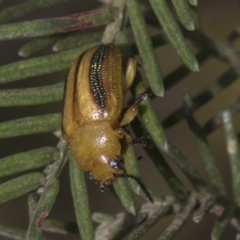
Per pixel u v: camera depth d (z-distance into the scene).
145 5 0.08
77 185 0.07
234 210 0.07
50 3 0.07
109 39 0.07
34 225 0.07
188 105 0.07
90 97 0.07
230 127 0.08
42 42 0.07
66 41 0.07
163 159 0.07
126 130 0.07
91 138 0.07
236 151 0.08
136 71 0.07
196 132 0.07
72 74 0.07
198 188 0.07
